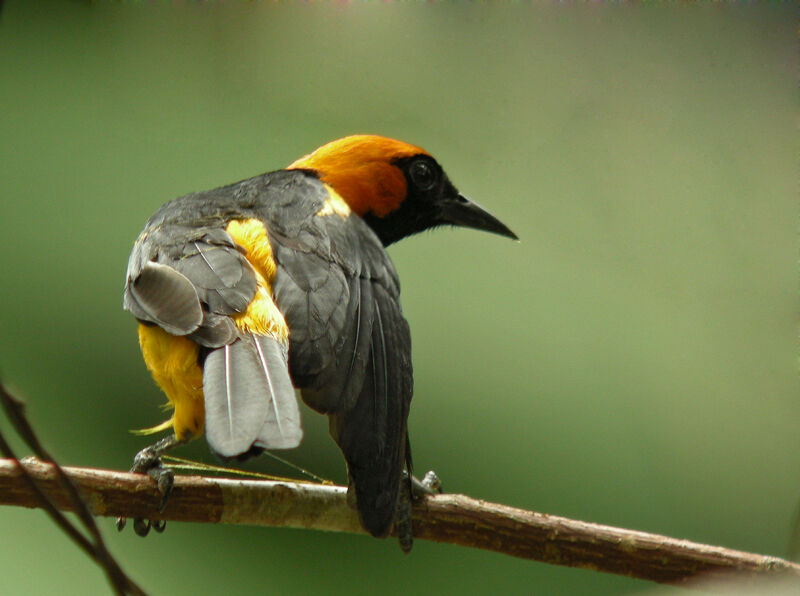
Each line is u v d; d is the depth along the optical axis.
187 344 7.67
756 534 11.59
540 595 11.41
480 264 12.73
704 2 12.85
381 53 13.20
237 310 7.54
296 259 8.21
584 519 11.43
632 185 12.79
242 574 10.71
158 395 11.16
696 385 12.06
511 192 12.99
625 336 12.30
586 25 13.31
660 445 11.90
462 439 11.78
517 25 13.46
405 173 10.51
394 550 11.30
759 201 12.56
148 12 12.95
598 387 12.08
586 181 12.88
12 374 10.78
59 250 11.73
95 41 12.91
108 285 11.61
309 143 12.81
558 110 13.36
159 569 10.41
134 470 7.81
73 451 10.59
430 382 11.91
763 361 12.13
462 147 13.19
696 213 12.58
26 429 5.46
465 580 11.27
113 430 10.90
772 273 12.30
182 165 12.45
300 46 13.05
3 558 9.59
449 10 13.45
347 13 13.16
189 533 10.73
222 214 8.70
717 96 12.80
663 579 7.90
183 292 7.59
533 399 11.90
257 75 12.98
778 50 12.71
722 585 7.80
